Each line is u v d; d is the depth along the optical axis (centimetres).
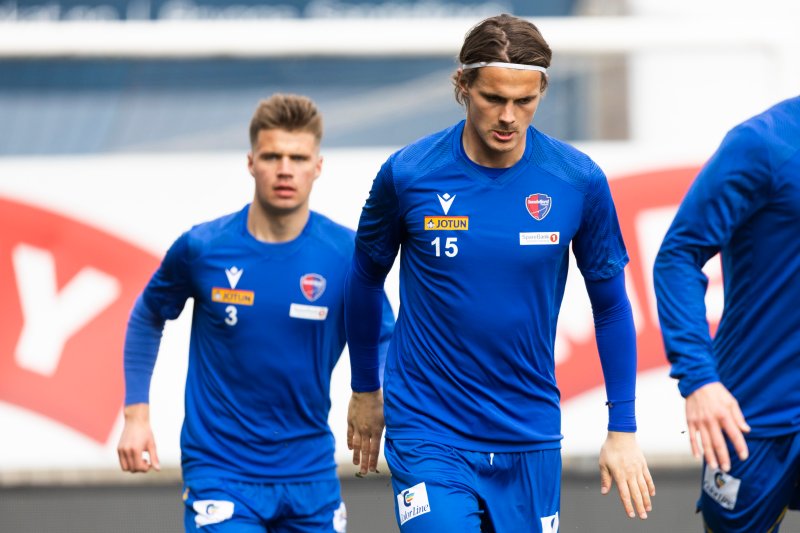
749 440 1619
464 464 1569
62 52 3256
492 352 1561
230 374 1914
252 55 3288
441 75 4809
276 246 1933
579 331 2936
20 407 2894
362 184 3052
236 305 1916
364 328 1708
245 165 3072
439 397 1575
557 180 1554
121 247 2991
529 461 1596
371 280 1667
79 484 2894
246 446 1912
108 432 2898
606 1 5028
